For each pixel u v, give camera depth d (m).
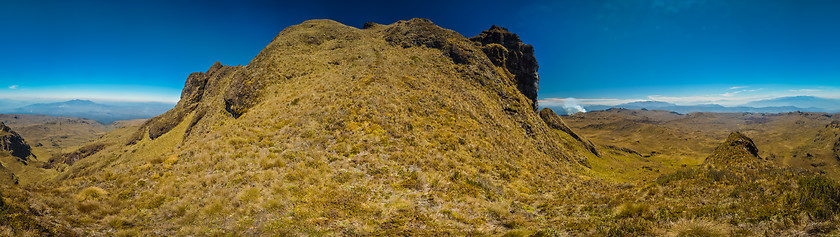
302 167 20.03
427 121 33.59
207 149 23.84
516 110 56.28
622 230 10.19
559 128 73.88
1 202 10.35
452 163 23.78
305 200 15.03
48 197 13.05
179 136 66.12
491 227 12.53
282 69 54.53
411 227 12.28
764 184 13.04
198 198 15.52
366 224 12.49
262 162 20.47
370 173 19.88
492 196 18.08
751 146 30.48
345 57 62.28
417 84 45.53
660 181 18.06
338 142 25.14
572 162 47.62
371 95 35.50
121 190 16.52
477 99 50.62
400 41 76.81
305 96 38.16
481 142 31.95
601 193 18.52
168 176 18.83
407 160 22.42
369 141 25.12
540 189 22.39
